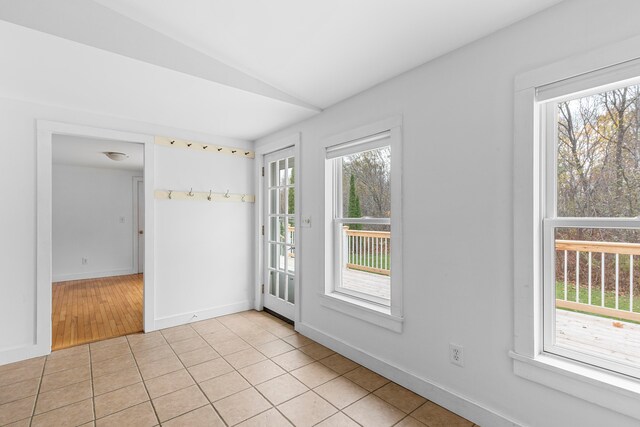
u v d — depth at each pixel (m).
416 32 1.71
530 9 1.49
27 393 2.04
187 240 3.35
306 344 2.82
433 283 1.95
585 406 1.39
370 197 2.67
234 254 3.70
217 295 3.57
